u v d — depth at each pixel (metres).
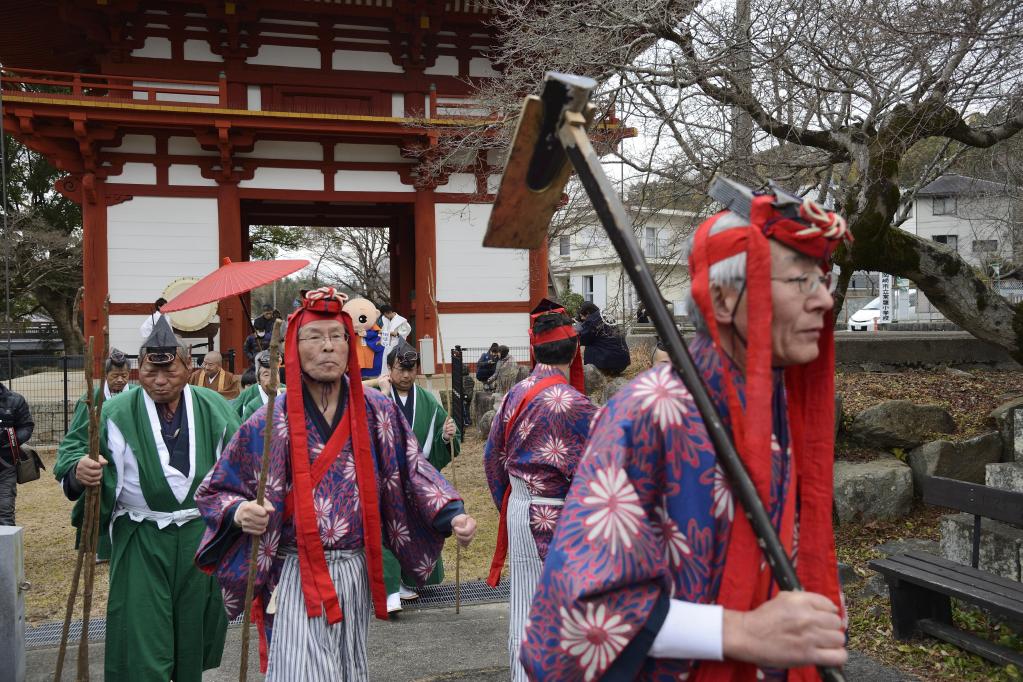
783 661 1.33
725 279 1.52
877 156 6.48
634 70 6.77
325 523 2.94
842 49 6.43
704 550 1.46
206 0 17.59
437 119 16.09
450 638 5.24
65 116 16.20
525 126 1.58
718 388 1.52
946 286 6.89
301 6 18.27
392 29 19.00
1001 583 4.05
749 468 1.42
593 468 1.50
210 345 17.02
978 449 6.67
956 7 5.89
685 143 7.05
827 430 1.62
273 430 2.97
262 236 33.88
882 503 6.39
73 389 17.09
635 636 1.40
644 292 1.44
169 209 17.62
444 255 18.89
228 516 2.94
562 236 18.58
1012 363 9.63
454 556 7.45
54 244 29.39
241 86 18.41
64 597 6.43
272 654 2.88
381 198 18.83
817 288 1.52
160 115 16.59
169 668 3.84
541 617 1.45
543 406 3.72
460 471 11.19
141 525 3.92
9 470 6.62
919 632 4.51
